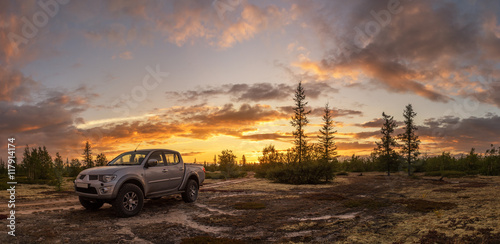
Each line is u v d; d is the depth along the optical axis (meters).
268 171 24.16
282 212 8.86
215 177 28.50
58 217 7.95
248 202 10.88
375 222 7.16
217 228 6.81
